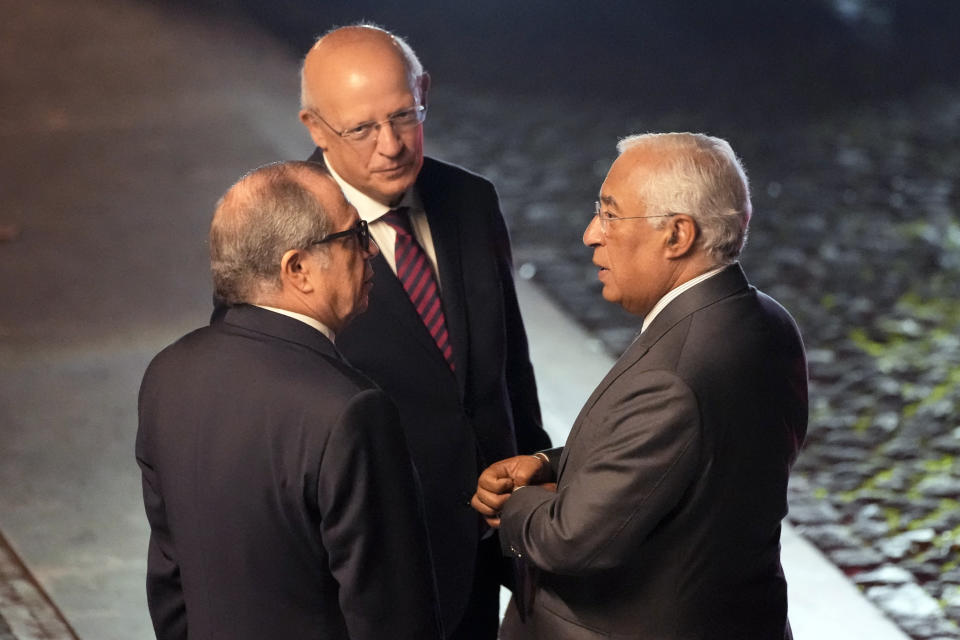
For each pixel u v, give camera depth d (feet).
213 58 73.36
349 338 22.21
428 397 22.50
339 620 17.79
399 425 17.49
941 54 77.66
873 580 32.94
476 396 23.12
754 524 18.62
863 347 45.39
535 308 48.24
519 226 55.31
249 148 61.36
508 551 19.80
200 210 54.65
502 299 23.52
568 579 19.52
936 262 51.98
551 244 53.78
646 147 18.54
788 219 55.77
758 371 18.22
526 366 24.94
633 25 82.17
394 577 17.29
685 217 18.16
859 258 52.26
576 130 66.33
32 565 31.91
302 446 16.85
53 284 47.88
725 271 18.63
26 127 63.16
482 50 77.97
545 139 65.00
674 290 18.71
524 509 19.34
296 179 17.69
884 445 39.45
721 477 17.99
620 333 46.78
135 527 33.88
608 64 76.23
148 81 69.51
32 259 49.83
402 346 22.34
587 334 46.62
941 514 35.83
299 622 17.58
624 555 18.06
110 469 36.58
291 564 17.38
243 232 17.43
